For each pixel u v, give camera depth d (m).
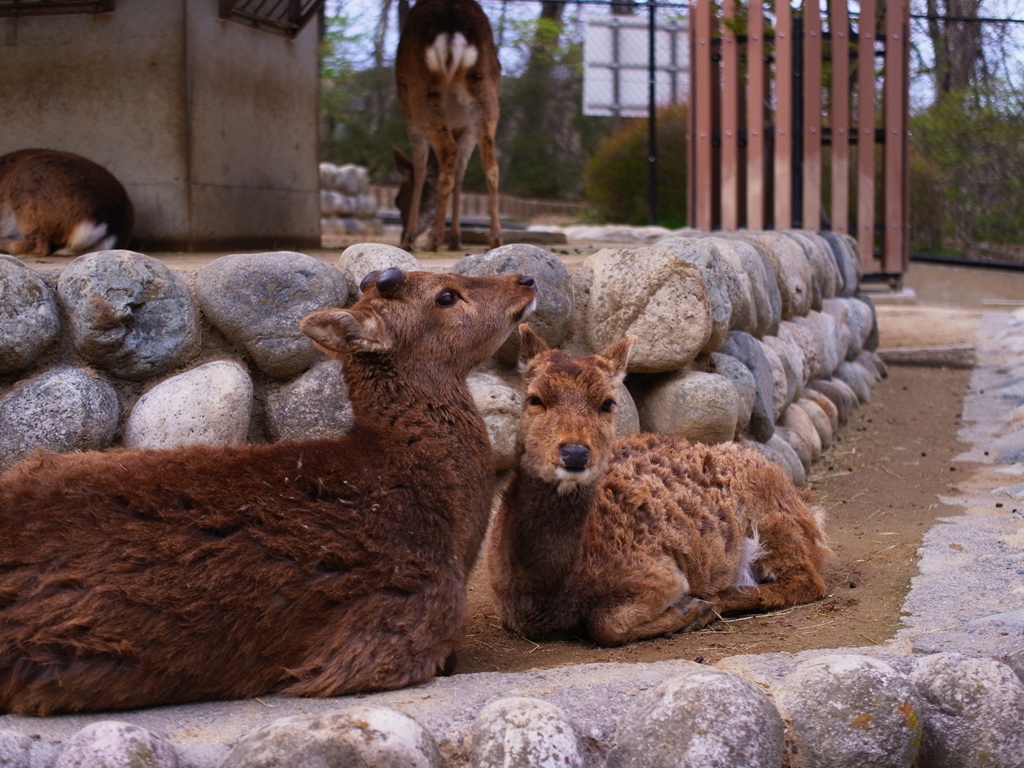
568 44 17.27
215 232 5.41
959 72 9.91
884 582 3.52
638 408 4.13
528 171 16.64
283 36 5.83
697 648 3.21
